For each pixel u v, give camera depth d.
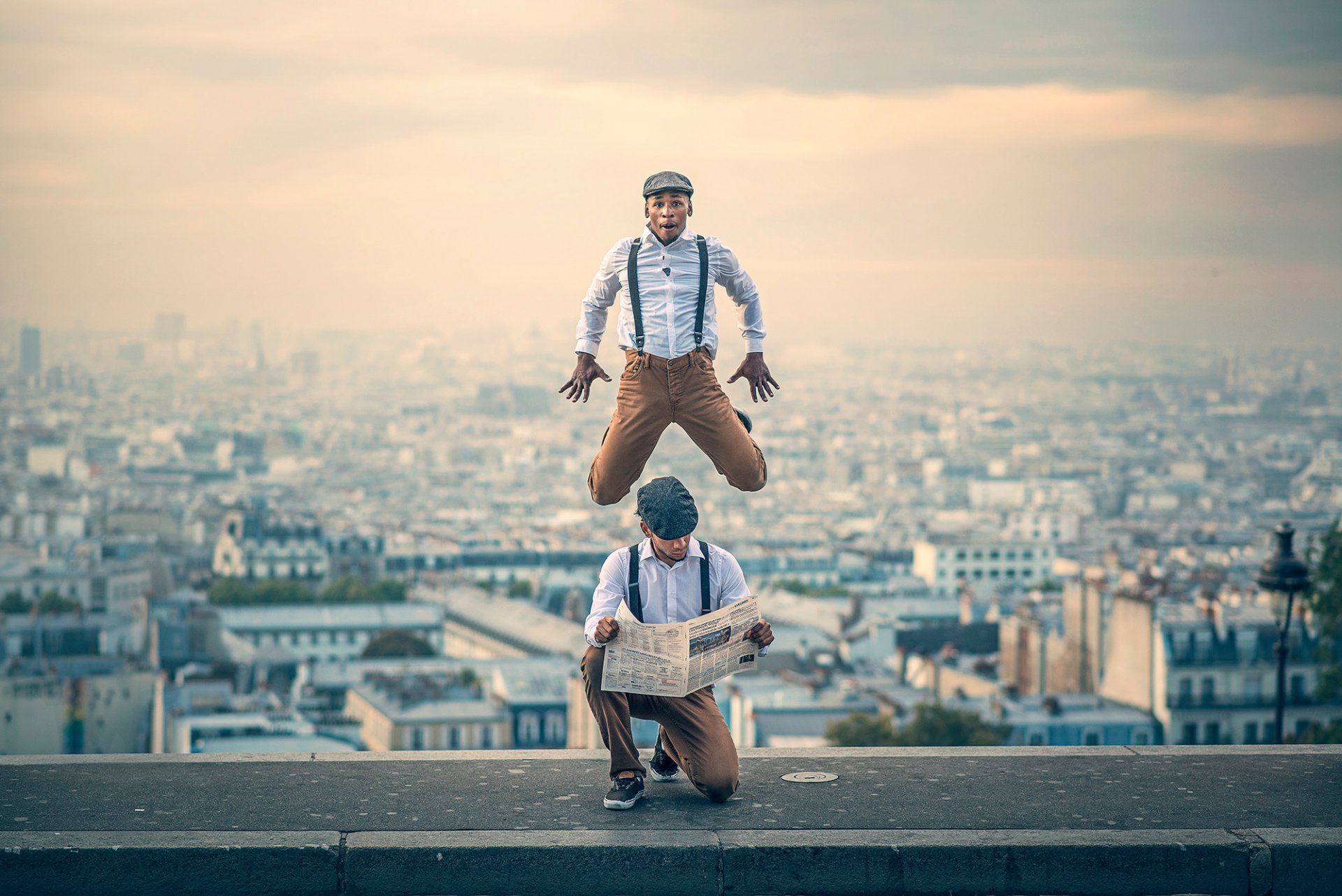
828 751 12.23
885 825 10.21
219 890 9.65
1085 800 10.77
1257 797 10.87
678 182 10.88
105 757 11.90
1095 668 99.50
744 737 104.38
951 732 87.12
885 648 151.62
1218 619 94.25
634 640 10.74
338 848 9.73
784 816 10.41
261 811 10.45
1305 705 92.31
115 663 123.00
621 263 11.08
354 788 11.03
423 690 126.12
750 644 11.12
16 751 103.81
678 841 9.85
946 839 9.89
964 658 125.31
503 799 10.80
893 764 11.79
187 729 108.69
